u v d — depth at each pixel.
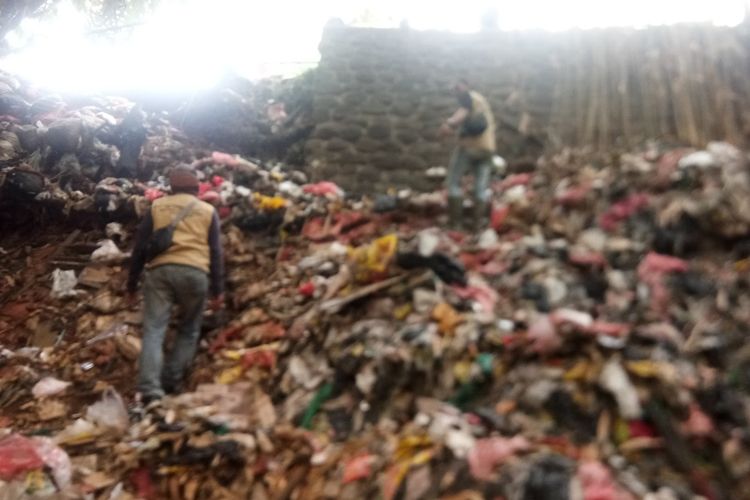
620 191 6.23
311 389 4.62
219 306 5.61
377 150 8.59
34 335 6.23
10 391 5.40
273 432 4.27
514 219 6.55
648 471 3.48
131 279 5.53
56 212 7.79
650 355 4.02
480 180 6.65
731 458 3.49
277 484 3.91
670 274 5.10
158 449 4.27
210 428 4.41
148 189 7.91
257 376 5.06
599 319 4.65
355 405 4.36
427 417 3.97
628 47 8.87
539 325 4.30
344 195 8.09
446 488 3.45
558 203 6.42
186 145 9.10
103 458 4.34
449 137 8.55
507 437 3.74
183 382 5.37
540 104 8.66
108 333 5.95
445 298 4.93
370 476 3.69
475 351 4.37
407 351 4.36
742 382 4.01
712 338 4.28
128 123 8.46
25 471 4.03
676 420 3.71
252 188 7.98
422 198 7.39
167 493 4.01
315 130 8.80
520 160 8.22
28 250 7.44
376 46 9.41
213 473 4.07
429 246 5.32
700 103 7.95
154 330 5.18
